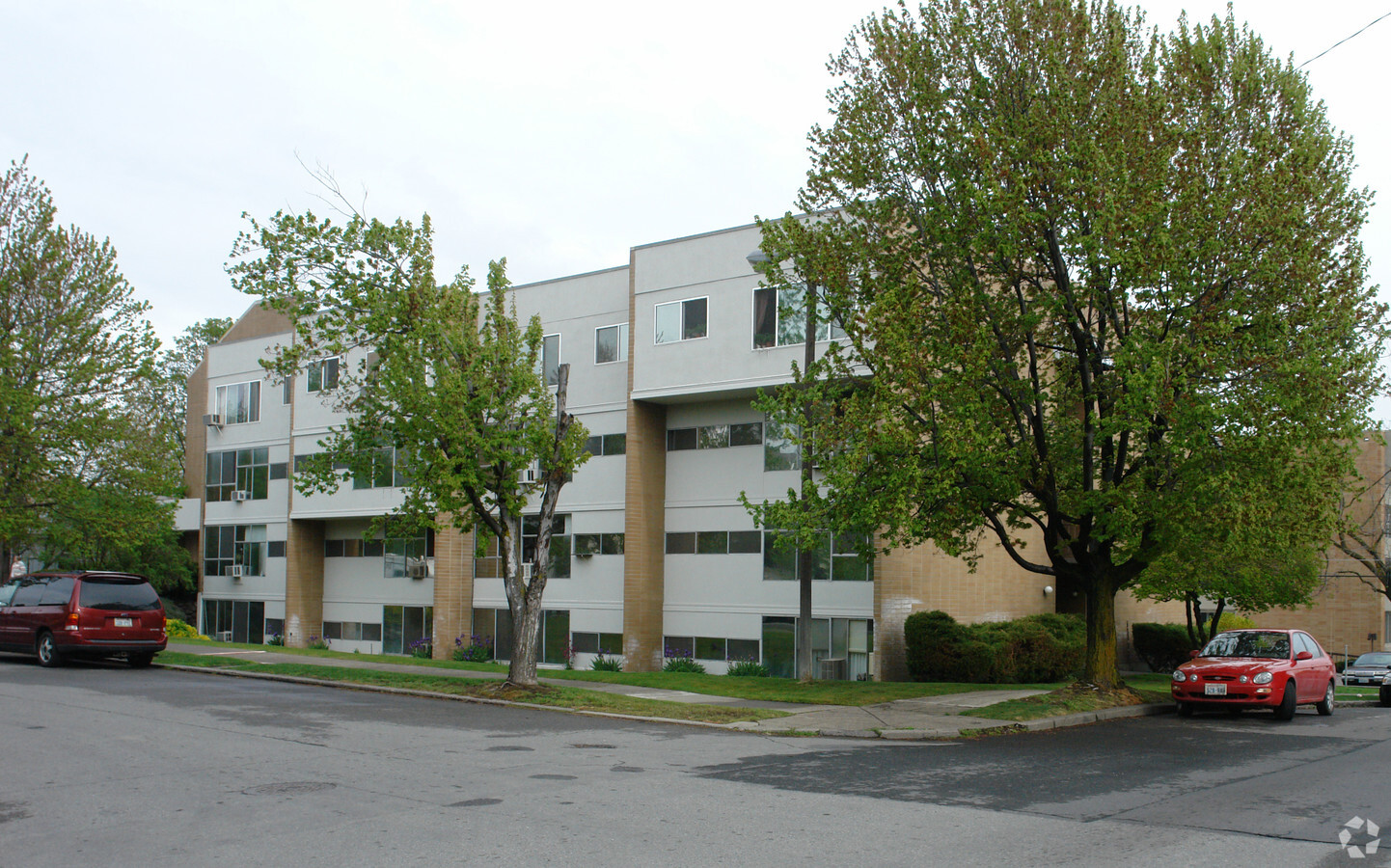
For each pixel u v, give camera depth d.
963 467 16.62
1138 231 15.90
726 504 29.36
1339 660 41.91
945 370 16.69
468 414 17.91
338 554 40.09
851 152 18.77
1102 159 15.77
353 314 18.09
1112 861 7.05
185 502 44.75
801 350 26.81
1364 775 11.05
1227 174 16.67
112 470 31.16
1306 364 15.66
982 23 17.77
